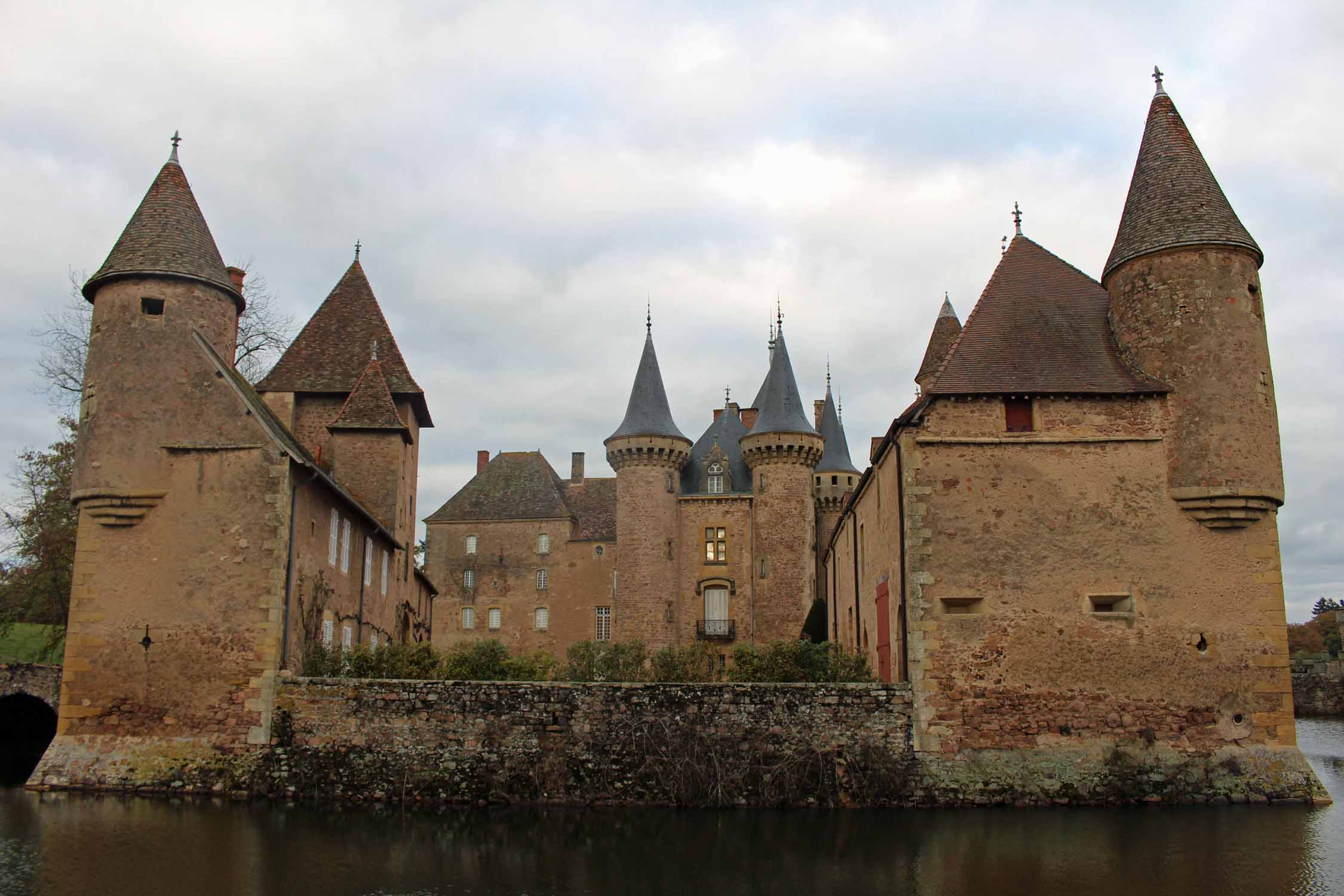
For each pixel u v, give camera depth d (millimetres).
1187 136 18969
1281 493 17266
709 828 15023
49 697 22484
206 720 17641
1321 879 11625
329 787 17172
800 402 48625
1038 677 16891
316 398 29016
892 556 19109
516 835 14586
